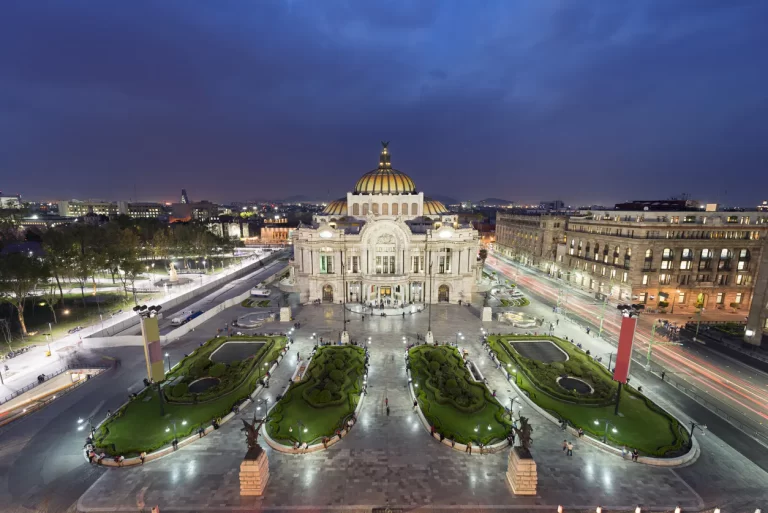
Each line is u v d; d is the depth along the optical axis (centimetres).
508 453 3919
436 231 9350
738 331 7331
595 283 10650
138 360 6184
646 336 7244
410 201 10700
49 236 10238
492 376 5594
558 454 3894
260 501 3284
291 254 16650
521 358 5978
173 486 3456
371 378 5528
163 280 12419
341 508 3216
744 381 5484
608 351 6619
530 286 11650
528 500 3309
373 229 9275
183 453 3897
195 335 7331
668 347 6731
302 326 7800
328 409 4588
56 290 10819
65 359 6262
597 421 4331
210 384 5278
